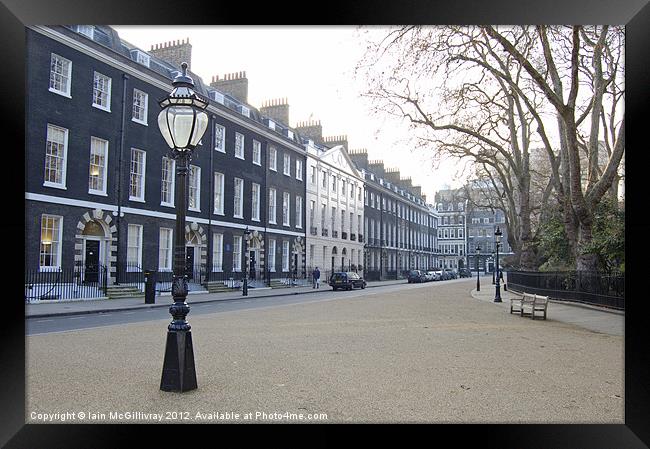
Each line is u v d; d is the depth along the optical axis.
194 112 6.70
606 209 22.06
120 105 24.86
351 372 7.43
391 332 12.07
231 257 33.53
